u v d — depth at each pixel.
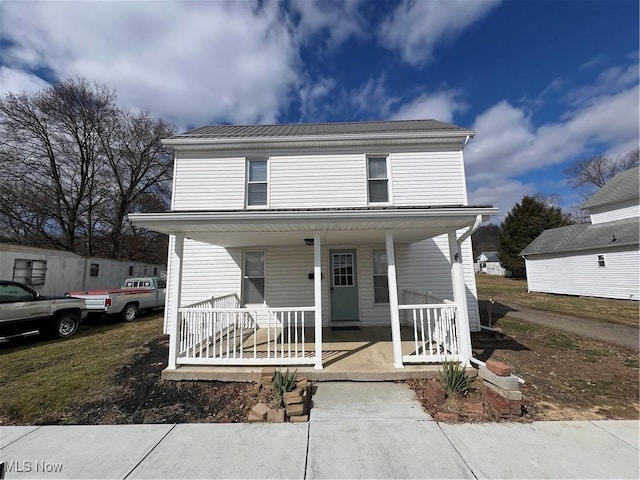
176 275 4.89
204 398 3.97
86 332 8.77
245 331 7.62
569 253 17.84
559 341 6.88
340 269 8.07
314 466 2.55
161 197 22.77
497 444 2.83
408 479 2.37
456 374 3.91
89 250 19.52
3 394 4.15
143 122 21.34
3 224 17.09
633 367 5.10
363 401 3.79
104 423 3.36
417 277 7.98
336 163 8.30
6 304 6.99
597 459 2.59
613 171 31.11
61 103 18.02
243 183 8.23
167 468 2.54
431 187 8.14
